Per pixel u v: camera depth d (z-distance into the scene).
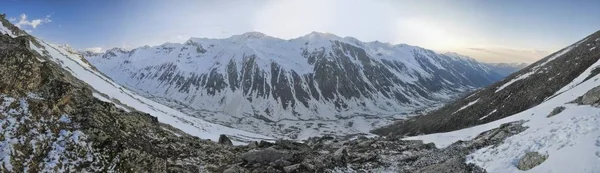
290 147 44.91
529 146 31.14
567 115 38.44
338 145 57.84
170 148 37.00
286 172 34.59
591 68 83.94
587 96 44.50
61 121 24.91
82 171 22.47
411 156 46.03
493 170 29.66
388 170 39.28
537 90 102.38
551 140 30.06
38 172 20.91
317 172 35.16
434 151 48.12
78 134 24.36
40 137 22.72
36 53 63.75
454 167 33.88
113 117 31.22
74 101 28.75
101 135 25.23
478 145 42.19
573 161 24.55
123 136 29.02
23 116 23.09
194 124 97.88
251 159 37.28
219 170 33.91
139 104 85.56
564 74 101.44
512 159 30.14
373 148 51.28
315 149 51.28
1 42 27.02
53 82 27.53
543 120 41.81
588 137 27.08
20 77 25.42
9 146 20.81
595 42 113.00
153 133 39.28
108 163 23.83
